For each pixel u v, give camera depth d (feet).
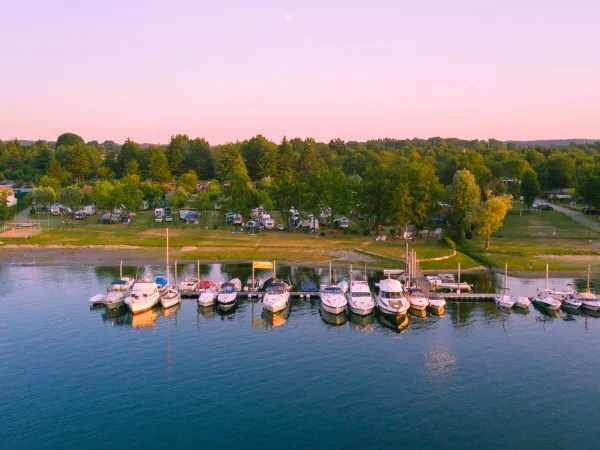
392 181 401.70
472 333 203.82
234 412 141.28
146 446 126.00
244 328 208.64
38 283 275.18
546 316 226.17
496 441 127.95
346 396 150.51
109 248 367.45
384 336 199.93
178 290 257.96
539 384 158.61
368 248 360.69
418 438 129.18
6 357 176.96
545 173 653.30
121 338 195.83
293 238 400.47
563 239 388.98
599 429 133.49
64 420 136.87
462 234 392.88
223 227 458.91
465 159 633.61
